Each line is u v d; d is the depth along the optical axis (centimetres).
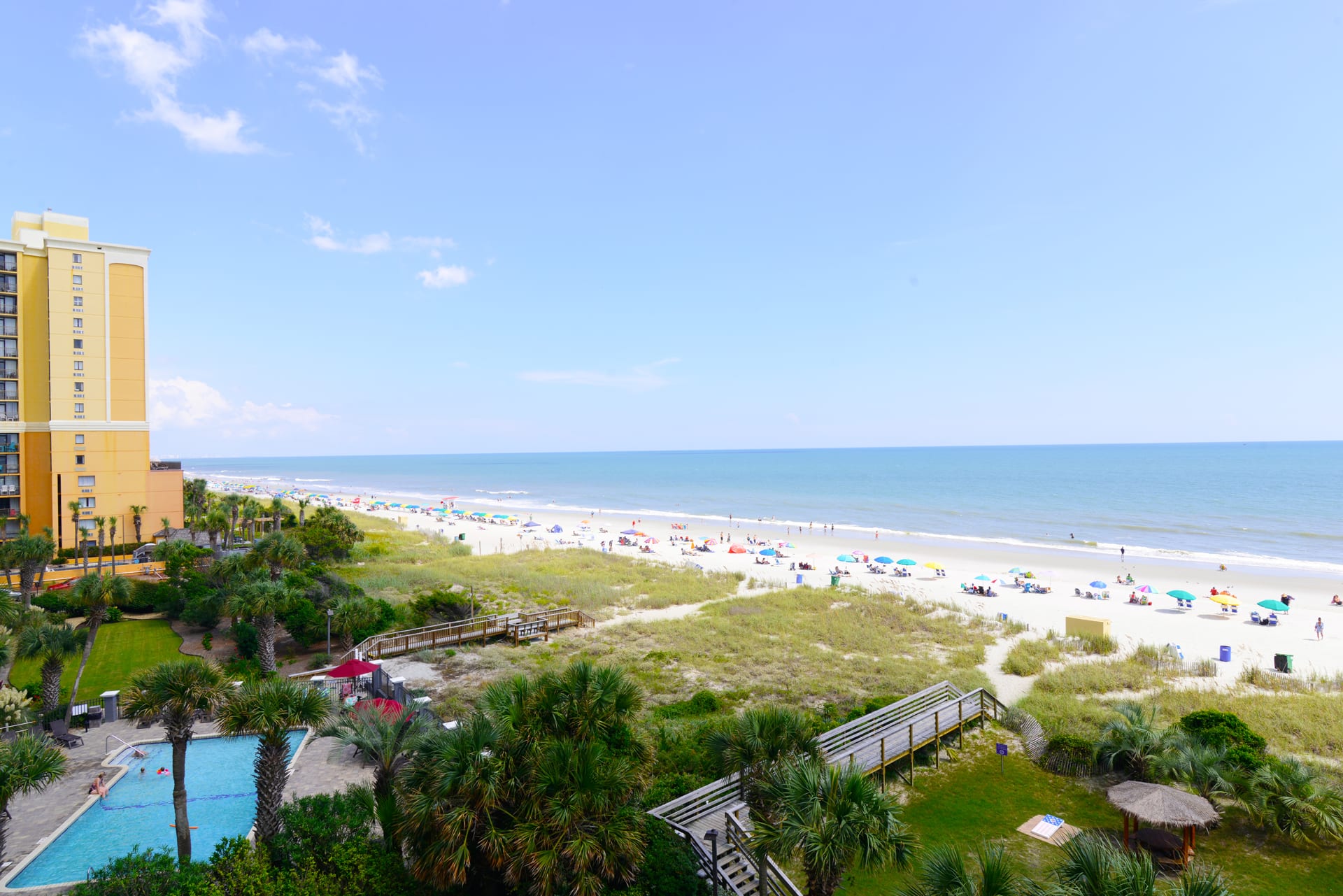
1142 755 2247
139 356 7250
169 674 1659
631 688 1731
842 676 3612
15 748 1680
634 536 10300
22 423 6794
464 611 4656
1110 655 4138
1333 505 13788
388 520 12431
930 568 7556
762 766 1778
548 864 1318
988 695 2892
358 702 2820
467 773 1402
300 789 2127
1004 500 15950
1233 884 1728
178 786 1655
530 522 12281
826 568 7906
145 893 1408
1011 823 2036
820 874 1430
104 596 3216
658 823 1647
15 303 6844
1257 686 3528
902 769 2377
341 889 1454
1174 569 7738
